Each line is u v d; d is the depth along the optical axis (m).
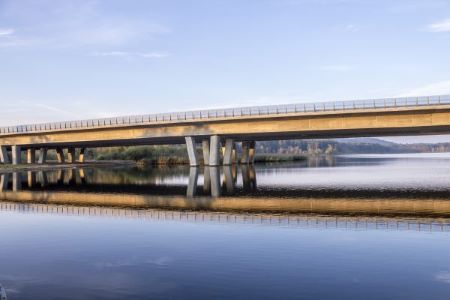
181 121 89.44
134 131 96.50
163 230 25.38
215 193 47.38
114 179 74.69
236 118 83.00
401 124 69.31
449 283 15.09
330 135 93.62
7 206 38.66
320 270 16.69
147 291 14.50
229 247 20.62
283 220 28.45
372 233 23.84
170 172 92.56
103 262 18.25
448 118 66.06
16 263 18.27
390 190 48.72
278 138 107.50
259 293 14.15
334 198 41.53
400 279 15.55
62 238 23.44
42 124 109.12
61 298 13.98
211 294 14.12
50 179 77.00
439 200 39.19
